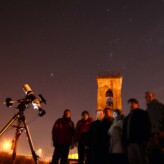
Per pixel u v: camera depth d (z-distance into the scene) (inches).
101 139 193.2
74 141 231.0
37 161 154.3
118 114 192.2
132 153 157.2
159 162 164.6
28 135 161.0
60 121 222.4
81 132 230.2
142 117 160.7
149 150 170.4
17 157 204.8
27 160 211.5
